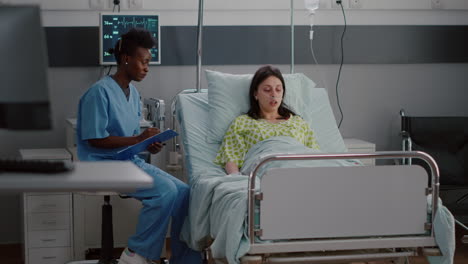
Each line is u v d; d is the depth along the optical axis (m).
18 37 1.24
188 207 2.86
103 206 2.94
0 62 1.23
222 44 3.80
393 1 3.92
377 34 3.95
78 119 2.85
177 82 3.77
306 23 3.87
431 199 2.31
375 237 2.26
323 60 3.91
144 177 1.28
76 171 1.35
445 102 4.11
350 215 2.20
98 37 3.61
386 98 4.04
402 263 2.45
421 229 2.27
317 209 2.17
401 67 4.04
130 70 2.89
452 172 3.51
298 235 2.16
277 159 2.13
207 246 2.71
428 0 3.96
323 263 2.26
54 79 3.62
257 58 3.84
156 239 2.74
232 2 3.78
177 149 3.54
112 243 2.96
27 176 1.27
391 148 4.07
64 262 3.19
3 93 1.23
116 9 3.61
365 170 2.20
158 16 3.54
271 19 3.84
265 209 2.13
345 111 4.00
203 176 2.79
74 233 3.20
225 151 2.94
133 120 2.96
